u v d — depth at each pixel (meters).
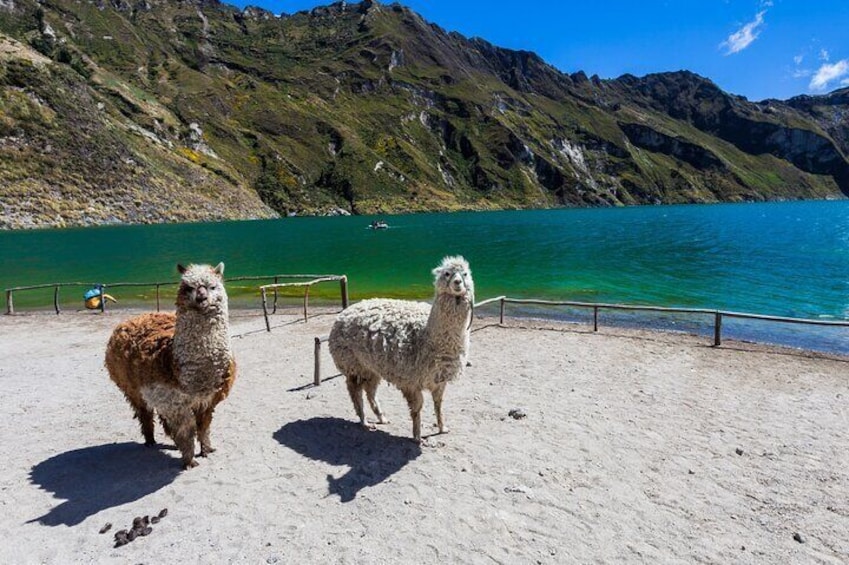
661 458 6.91
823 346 14.81
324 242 64.25
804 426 8.03
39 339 16.11
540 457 6.93
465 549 5.04
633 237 63.16
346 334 7.45
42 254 50.28
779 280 28.80
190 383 6.17
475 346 13.62
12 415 9.15
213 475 6.54
